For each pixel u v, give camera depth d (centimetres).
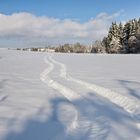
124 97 948
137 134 580
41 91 1096
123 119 700
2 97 899
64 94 1124
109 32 7912
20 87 1173
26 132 550
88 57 3706
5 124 589
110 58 3416
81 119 695
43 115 691
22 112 704
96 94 1082
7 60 3066
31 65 2480
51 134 553
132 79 1420
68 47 11906
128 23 7650
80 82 1395
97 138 551
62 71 1973
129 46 7231
